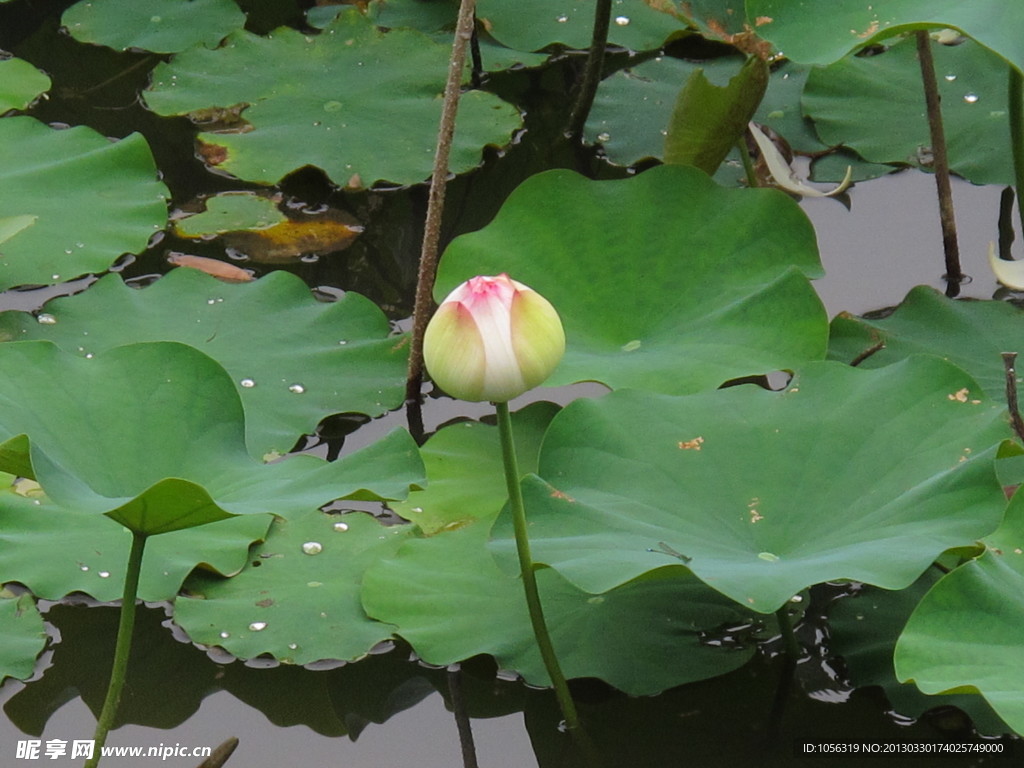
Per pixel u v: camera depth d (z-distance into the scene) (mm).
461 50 6035
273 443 6047
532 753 5867
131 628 5812
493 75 6664
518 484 5781
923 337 6133
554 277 6125
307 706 5902
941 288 6258
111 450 5848
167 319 6172
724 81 6559
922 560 5734
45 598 5926
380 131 6461
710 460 5871
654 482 5863
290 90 6531
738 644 5898
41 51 6914
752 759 5848
